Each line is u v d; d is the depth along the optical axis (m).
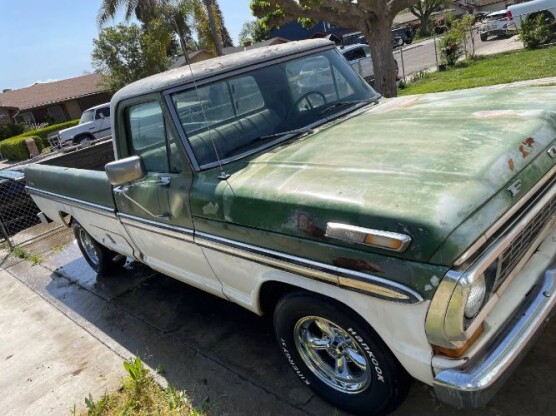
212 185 2.89
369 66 19.47
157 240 3.59
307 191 2.38
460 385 1.99
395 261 2.00
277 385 3.15
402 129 2.85
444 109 3.09
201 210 2.92
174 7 24.73
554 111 2.67
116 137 3.79
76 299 5.15
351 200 2.18
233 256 2.82
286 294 2.66
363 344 2.40
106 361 3.87
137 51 27.86
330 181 2.40
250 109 3.36
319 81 3.76
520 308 2.24
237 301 3.19
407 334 2.10
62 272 6.03
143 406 3.24
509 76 11.85
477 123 2.67
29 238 7.88
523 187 2.21
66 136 20.17
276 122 3.37
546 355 2.89
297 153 2.89
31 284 5.90
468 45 23.45
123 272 5.54
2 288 6.02
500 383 2.06
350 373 2.71
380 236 2.00
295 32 49.81
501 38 25.67
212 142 3.13
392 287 2.01
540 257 2.45
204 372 3.44
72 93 39.72
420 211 1.96
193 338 3.89
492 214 2.03
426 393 2.80
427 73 18.06
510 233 2.08
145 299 4.76
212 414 3.02
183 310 4.38
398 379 2.40
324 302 2.42
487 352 2.08
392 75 10.66
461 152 2.32
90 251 5.66
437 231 1.90
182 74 3.28
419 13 57.28
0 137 34.47
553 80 9.77
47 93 40.03
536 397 2.62
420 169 2.25
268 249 2.54
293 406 2.94
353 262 2.14
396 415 2.70
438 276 1.90
